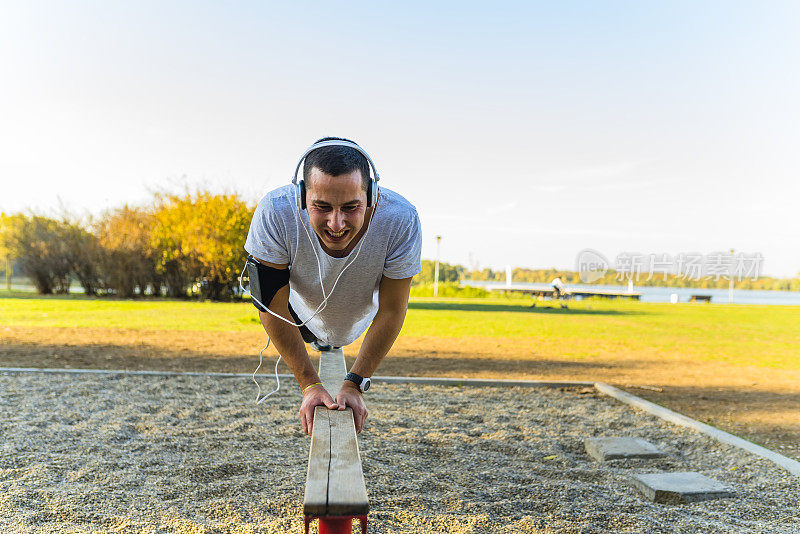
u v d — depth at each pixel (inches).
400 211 94.9
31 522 123.6
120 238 936.3
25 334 442.6
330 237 80.4
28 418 203.8
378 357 98.9
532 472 166.6
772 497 150.6
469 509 136.6
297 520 126.7
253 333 486.9
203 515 129.4
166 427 199.9
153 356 352.5
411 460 172.1
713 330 634.2
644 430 213.3
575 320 731.4
